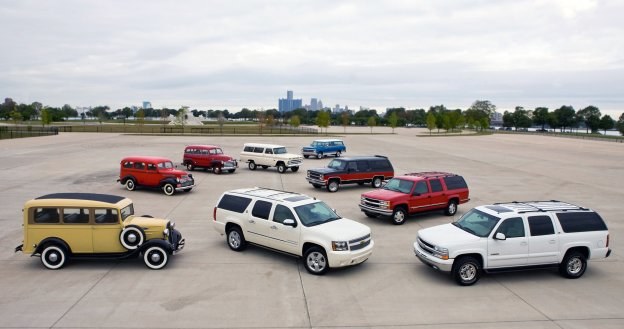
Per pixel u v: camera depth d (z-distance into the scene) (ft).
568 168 107.55
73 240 33.45
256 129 321.93
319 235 33.24
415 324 25.40
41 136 207.21
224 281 31.68
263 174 91.20
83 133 236.84
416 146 178.29
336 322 25.50
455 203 54.65
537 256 32.76
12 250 38.11
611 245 42.60
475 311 27.30
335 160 75.61
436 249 31.73
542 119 553.64
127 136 216.33
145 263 33.94
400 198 49.42
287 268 34.81
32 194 63.16
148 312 26.30
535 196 68.18
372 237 44.45
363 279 32.71
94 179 78.18
